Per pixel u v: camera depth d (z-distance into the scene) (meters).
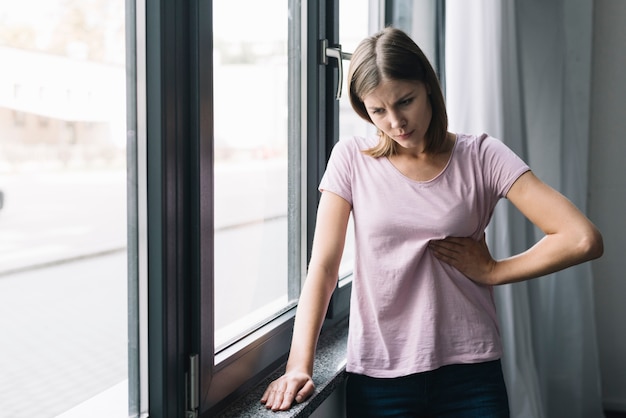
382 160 1.40
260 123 1.51
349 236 2.14
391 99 1.26
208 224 1.20
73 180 0.92
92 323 0.98
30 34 0.84
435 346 1.38
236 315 1.44
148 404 1.13
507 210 2.16
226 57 1.34
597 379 2.91
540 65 2.82
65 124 0.90
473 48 2.12
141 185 1.08
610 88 3.06
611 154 3.08
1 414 0.83
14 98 0.81
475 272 1.41
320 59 1.71
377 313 1.39
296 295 1.74
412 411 1.41
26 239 0.85
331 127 1.79
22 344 0.85
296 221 1.73
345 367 1.52
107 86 0.99
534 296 2.59
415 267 1.38
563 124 2.84
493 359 1.42
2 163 0.80
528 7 2.82
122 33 1.03
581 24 3.01
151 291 1.11
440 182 1.37
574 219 1.35
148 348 1.12
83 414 0.98
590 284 2.89
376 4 2.26
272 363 1.51
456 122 2.14
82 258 0.95
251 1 1.44
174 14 1.09
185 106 1.14
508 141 2.19
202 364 1.21
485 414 1.39
